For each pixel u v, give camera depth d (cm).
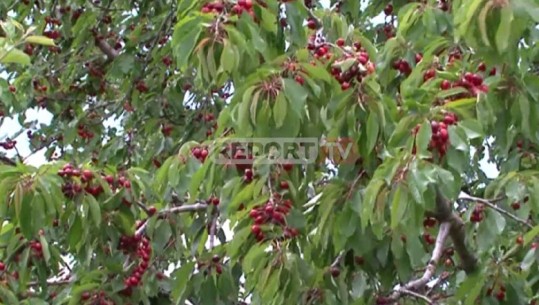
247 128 390
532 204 423
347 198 415
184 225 514
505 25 368
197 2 427
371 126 393
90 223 487
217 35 393
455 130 380
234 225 425
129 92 771
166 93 755
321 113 400
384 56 455
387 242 432
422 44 456
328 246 450
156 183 488
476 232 461
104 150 754
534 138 425
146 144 765
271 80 387
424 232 507
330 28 470
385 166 378
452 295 507
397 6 651
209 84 443
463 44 451
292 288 418
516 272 464
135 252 516
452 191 371
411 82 427
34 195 452
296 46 437
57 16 796
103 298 499
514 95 416
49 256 487
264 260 417
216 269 476
